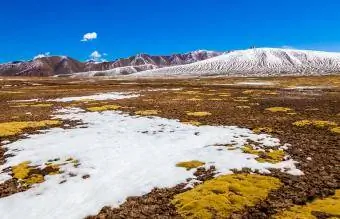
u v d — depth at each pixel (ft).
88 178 71.77
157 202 59.06
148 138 102.73
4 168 80.53
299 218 49.73
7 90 351.25
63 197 63.36
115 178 70.95
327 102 179.52
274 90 275.59
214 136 102.63
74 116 149.48
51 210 58.70
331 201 54.90
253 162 76.33
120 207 58.29
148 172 73.00
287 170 71.31
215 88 323.78
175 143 95.81
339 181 64.59
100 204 59.52
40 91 323.37
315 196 58.23
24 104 207.21
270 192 59.77
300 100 192.34
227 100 201.36
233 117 137.18
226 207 54.08
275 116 137.39
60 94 278.05
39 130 119.85
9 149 95.86
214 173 70.49
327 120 124.26
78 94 273.13
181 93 258.78
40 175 74.49
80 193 64.75
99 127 122.42
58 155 87.40
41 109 178.19
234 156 80.79
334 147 87.04
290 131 107.86
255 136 101.24
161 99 214.69
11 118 148.77
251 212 52.95
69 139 104.17
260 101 192.03
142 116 144.87
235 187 61.21
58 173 75.25
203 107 169.89
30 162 83.30
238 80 562.66
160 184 66.49
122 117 143.33
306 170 71.00
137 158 82.99
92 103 199.41
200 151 86.22
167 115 146.00
